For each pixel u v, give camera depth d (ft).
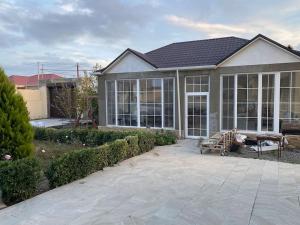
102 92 54.19
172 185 22.59
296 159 31.81
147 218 16.79
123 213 17.47
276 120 41.04
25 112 24.47
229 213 17.42
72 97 67.56
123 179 24.08
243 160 31.04
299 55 38.47
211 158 32.09
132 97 51.83
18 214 17.30
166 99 49.01
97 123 64.39
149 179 24.12
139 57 50.01
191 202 19.15
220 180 23.88
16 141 23.35
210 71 44.86
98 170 26.71
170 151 36.37
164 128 49.16
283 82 40.50
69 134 40.63
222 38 54.90
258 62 41.50
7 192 18.79
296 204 18.75
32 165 20.38
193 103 47.03
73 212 17.58
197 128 47.16
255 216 16.97
